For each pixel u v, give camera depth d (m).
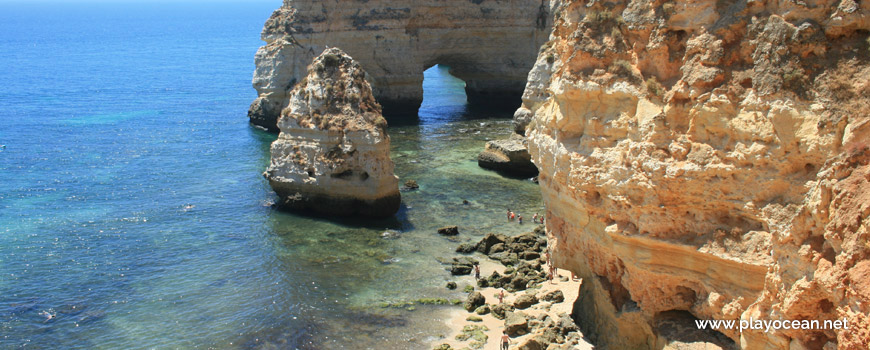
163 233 43.53
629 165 23.39
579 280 35.66
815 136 19.58
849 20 19.45
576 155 25.20
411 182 53.81
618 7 24.81
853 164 16.98
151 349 29.88
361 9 82.94
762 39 20.86
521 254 39.69
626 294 25.94
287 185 47.66
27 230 44.06
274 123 76.31
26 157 62.94
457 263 38.38
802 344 17.92
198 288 35.69
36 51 188.38
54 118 83.31
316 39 78.38
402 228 44.59
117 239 42.50
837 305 16.56
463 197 51.34
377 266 38.41
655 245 23.22
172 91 108.50
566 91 25.50
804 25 19.98
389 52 85.56
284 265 38.53
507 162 57.69
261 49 78.88
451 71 97.75
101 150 65.94
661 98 23.02
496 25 90.06
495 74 92.69
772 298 19.08
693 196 22.19
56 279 36.75
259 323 32.09
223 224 45.12
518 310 32.75
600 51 24.78
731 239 21.53
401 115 86.94
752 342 19.92
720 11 22.03
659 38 23.20
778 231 19.02
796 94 20.00
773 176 20.50
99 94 104.38
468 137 72.88
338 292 35.22
